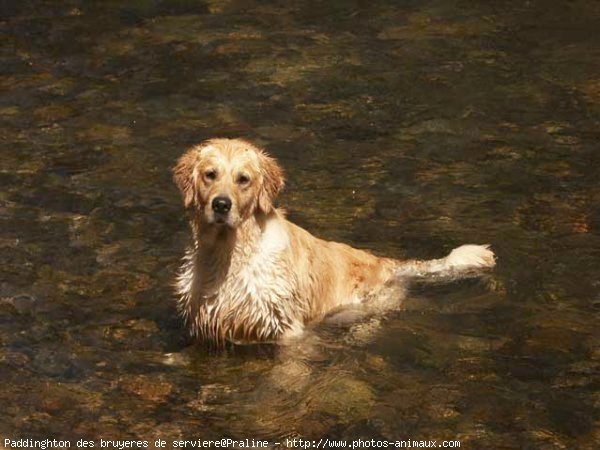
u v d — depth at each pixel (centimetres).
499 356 1100
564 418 997
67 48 1925
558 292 1213
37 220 1353
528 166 1502
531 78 1783
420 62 1850
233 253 1116
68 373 1065
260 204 1122
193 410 1013
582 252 1286
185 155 1144
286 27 2011
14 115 1659
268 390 1047
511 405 1017
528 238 1321
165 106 1697
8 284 1216
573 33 1955
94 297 1199
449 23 2014
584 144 1563
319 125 1633
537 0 2109
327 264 1208
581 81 1769
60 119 1648
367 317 1188
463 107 1686
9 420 988
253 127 1625
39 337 1123
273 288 1122
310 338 1144
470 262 1259
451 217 1373
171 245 1306
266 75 1808
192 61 1866
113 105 1702
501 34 1958
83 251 1286
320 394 1039
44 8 2102
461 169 1497
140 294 1207
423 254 1301
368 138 1591
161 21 2044
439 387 1048
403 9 2086
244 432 980
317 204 1406
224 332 1133
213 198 1088
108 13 2081
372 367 1087
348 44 1930
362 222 1365
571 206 1395
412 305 1207
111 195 1422
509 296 1211
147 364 1086
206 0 2145
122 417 999
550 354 1100
